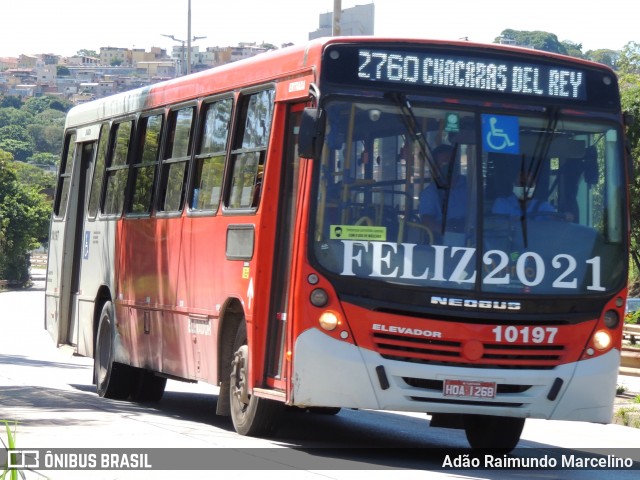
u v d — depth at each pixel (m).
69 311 18.70
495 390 10.40
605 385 10.75
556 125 10.92
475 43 10.87
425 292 10.35
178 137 14.51
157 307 14.57
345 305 10.30
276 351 11.22
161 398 17.25
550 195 10.80
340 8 23.02
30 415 13.52
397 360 10.33
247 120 12.38
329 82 10.53
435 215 10.50
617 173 11.07
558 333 10.59
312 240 10.37
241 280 11.83
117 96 17.22
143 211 15.35
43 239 101.50
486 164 10.67
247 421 11.84
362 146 10.49
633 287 53.84
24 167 164.00
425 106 10.64
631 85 32.03
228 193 12.56
